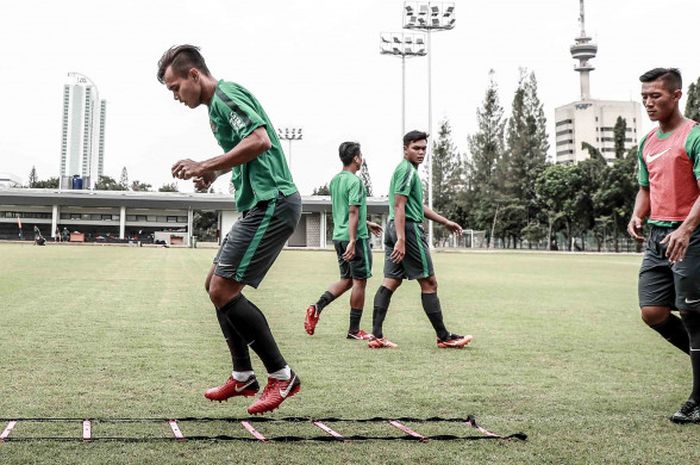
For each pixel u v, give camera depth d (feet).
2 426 9.04
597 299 32.12
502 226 204.03
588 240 200.54
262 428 9.30
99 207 183.52
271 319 22.98
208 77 9.43
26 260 62.34
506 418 10.04
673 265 10.57
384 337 19.22
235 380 9.81
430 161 127.13
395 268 17.35
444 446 8.49
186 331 19.17
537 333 20.15
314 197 167.94
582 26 369.09
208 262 65.98
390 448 8.36
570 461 7.97
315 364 14.60
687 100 156.35
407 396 11.51
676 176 10.68
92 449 8.04
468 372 13.80
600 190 171.32
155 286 35.45
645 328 21.39
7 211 189.16
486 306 28.40
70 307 24.98
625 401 11.27
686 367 14.61
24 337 17.58
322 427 9.28
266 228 9.28
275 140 9.57
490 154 213.66
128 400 10.85
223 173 9.56
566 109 349.61
